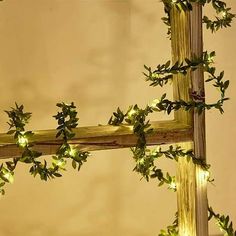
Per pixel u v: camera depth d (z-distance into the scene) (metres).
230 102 2.18
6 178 1.81
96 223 2.18
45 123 2.09
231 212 2.24
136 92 2.13
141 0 2.09
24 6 2.03
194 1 1.83
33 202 2.13
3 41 2.04
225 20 1.92
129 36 2.10
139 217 2.20
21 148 1.79
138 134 1.83
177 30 1.88
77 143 1.82
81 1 2.06
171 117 2.15
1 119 2.06
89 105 2.11
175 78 1.91
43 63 2.06
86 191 2.16
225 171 2.22
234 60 2.17
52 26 2.05
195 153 1.88
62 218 2.15
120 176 2.17
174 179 1.96
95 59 2.09
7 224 2.12
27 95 2.07
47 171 1.81
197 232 1.90
